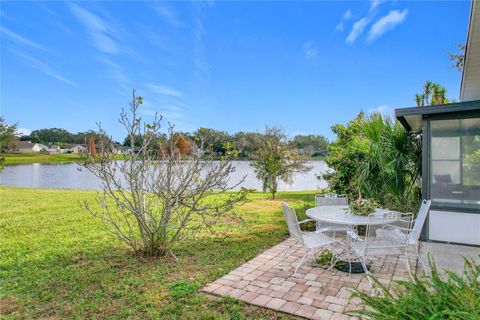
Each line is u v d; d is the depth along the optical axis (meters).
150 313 2.98
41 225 6.73
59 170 28.20
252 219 7.57
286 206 4.20
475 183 5.32
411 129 7.01
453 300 1.87
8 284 3.67
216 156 4.80
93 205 9.33
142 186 4.52
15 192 13.32
